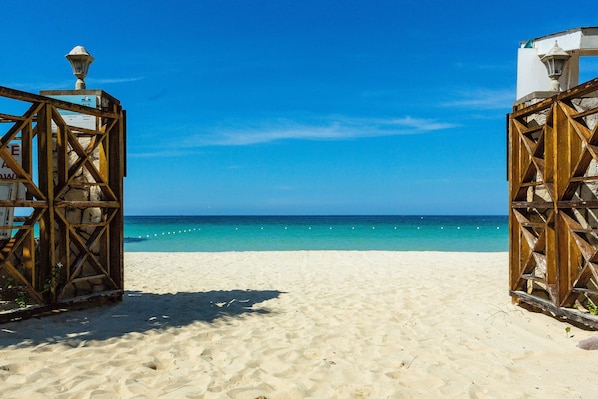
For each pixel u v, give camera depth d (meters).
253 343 5.16
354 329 5.88
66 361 4.30
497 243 28.33
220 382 3.91
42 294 5.90
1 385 3.71
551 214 6.00
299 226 64.81
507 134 7.44
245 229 54.22
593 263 5.32
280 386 3.88
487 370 4.31
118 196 7.09
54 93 6.72
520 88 8.84
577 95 5.47
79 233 6.86
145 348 4.84
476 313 6.67
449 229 51.84
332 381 3.99
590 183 6.09
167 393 3.66
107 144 6.98
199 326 5.88
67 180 6.27
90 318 6.03
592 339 4.87
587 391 3.73
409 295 8.27
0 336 4.98
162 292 8.71
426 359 4.65
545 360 4.58
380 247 25.77
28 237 5.77
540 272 6.36
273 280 10.45
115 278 7.11
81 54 6.81
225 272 12.00
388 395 3.67
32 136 5.76
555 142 5.79
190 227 61.69
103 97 6.80
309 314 6.77
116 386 3.77
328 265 13.53
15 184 5.76
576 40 8.02
